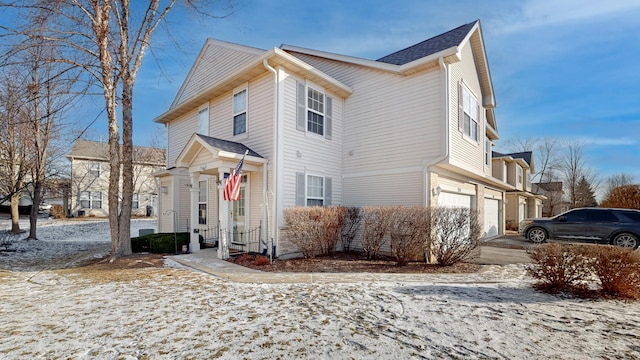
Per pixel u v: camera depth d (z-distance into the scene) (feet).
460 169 33.78
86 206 90.17
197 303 15.70
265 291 17.84
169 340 11.53
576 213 39.09
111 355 10.46
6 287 19.60
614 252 17.10
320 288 18.43
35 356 10.39
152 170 97.66
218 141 30.37
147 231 48.37
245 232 32.27
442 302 15.76
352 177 36.11
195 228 32.99
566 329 12.36
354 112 36.50
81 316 14.02
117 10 30.35
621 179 124.16
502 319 13.43
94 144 94.43
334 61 38.24
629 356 10.16
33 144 46.29
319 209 29.12
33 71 31.40
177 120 46.73
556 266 18.07
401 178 32.19
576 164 109.09
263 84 31.83
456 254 26.43
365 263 26.94
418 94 31.48
